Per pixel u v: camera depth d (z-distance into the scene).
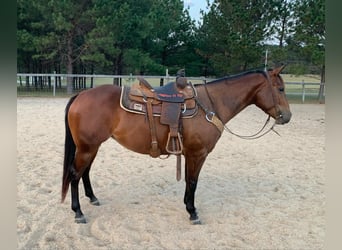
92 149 3.25
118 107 3.21
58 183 4.41
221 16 17.88
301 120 10.74
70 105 3.29
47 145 6.31
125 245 2.94
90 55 15.86
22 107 11.12
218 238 3.12
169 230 3.24
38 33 17.36
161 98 3.22
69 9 15.12
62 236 3.06
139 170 5.12
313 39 14.52
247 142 7.30
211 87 3.49
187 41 20.70
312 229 3.33
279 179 4.89
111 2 15.78
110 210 3.67
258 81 3.48
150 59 17.62
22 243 2.90
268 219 3.55
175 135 3.13
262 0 17.05
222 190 4.40
